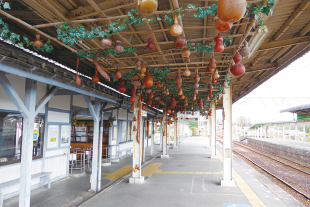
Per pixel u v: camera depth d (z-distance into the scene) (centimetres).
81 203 514
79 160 1012
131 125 1526
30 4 268
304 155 1343
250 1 248
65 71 409
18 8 344
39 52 416
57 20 301
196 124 5778
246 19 302
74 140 1169
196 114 2141
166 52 466
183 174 830
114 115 1206
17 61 298
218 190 617
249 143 2873
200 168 955
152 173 851
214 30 384
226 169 673
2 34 285
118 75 432
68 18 297
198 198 551
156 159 1242
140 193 591
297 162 1342
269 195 573
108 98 609
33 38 417
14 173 548
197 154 1480
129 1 268
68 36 316
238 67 276
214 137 1291
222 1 149
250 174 839
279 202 521
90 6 283
